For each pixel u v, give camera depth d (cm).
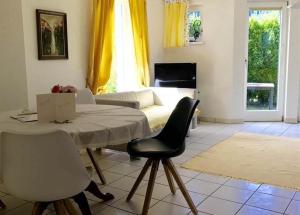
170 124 278
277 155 395
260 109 616
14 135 166
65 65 424
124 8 514
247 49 592
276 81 604
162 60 639
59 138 167
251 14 590
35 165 169
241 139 477
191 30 615
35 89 388
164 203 267
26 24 371
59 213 197
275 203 265
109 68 477
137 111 266
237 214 247
